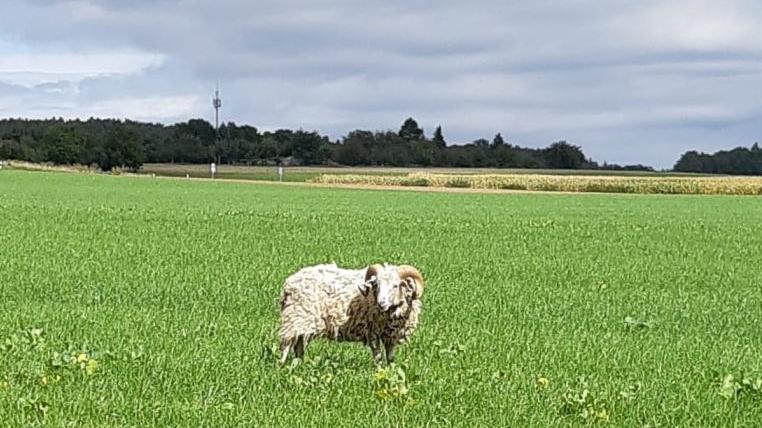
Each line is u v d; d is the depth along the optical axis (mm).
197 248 31469
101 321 16781
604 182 112250
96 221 42188
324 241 35625
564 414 10992
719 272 29031
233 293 21203
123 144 173750
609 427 10500
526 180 114438
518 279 25688
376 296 13039
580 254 33250
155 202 62250
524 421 10531
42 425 9641
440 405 11000
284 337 13219
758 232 45719
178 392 11219
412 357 14203
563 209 66812
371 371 13094
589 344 15922
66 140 177875
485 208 65375
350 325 13352
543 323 18328
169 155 196500
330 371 12688
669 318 19922
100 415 10133
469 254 32188
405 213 55781
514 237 39531
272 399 11000
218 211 52156
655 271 28797
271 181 118750
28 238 33562
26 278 23031
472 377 12664
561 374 13195
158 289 21609
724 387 11977
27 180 98875
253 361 13250
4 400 10461
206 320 17266
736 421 10875
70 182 97000
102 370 12219
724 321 19734
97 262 26703
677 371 13719
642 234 43156
